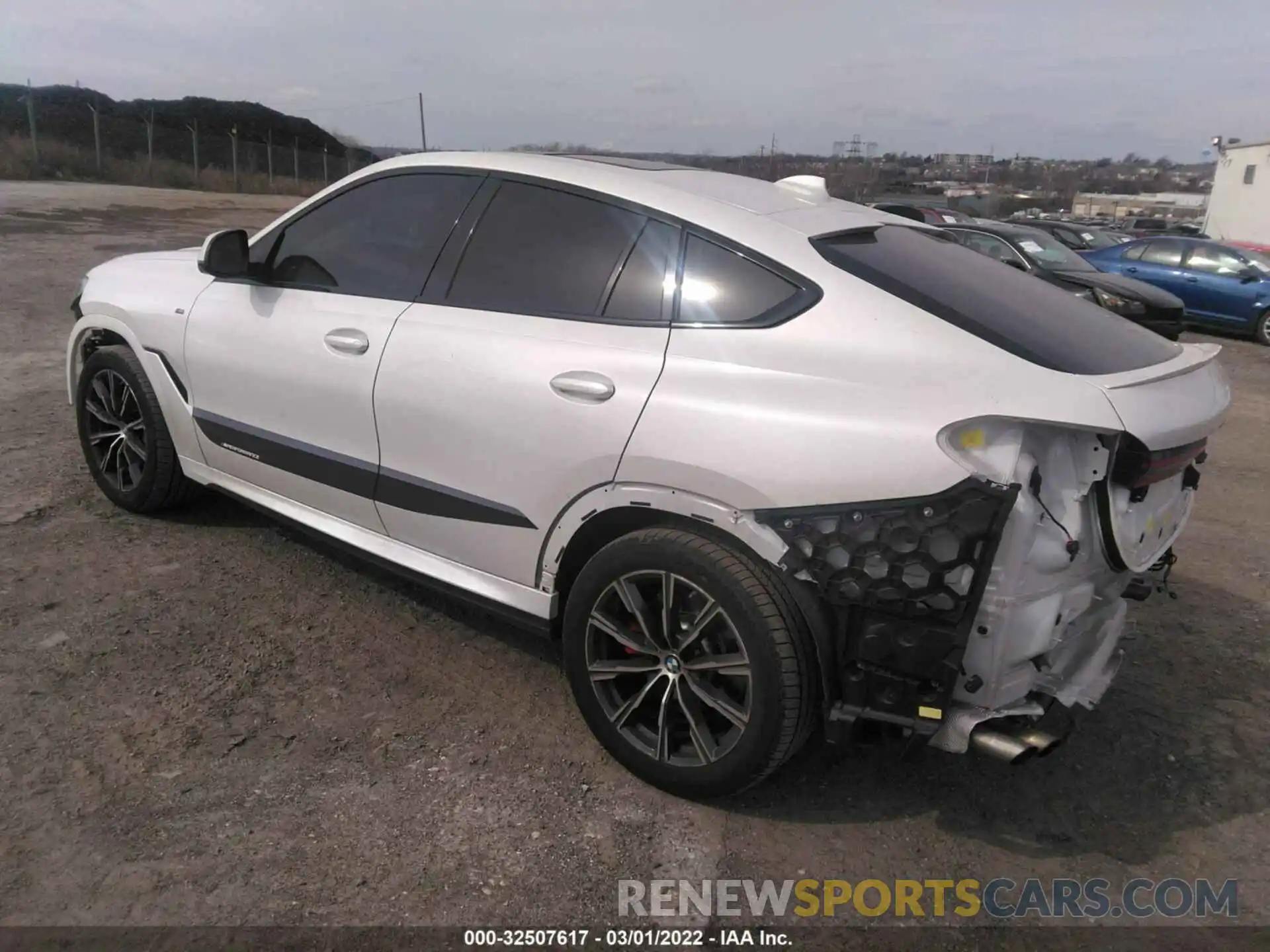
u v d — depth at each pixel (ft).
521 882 7.95
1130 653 12.55
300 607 12.32
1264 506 18.98
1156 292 35.50
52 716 9.59
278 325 11.78
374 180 11.67
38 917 7.16
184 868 7.78
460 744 9.75
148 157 123.24
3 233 51.31
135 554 13.38
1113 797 9.59
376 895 7.68
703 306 8.77
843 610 7.85
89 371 14.35
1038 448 7.52
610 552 8.91
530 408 9.31
